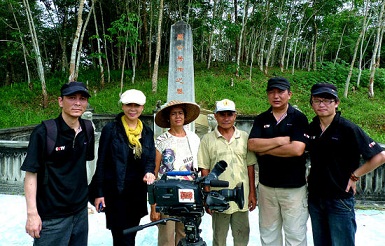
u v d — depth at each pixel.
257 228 3.63
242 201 1.64
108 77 16.73
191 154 2.68
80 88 1.99
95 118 10.73
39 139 1.93
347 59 26.94
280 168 2.44
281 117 2.48
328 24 20.70
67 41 20.73
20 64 20.20
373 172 4.38
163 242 2.63
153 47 22.94
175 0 19.89
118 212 2.34
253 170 2.71
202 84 14.54
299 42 26.27
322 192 2.30
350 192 2.25
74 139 2.04
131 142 2.34
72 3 18.61
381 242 3.23
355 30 21.12
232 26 16.12
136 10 18.73
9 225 3.65
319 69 20.67
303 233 2.46
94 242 3.26
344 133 2.22
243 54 24.08
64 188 2.00
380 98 15.33
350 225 2.24
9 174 4.95
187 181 1.69
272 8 19.78
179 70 7.43
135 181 2.38
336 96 2.23
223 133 2.68
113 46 21.38
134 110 2.36
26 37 18.09
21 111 12.09
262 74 18.17
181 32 7.39
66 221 2.04
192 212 1.61
